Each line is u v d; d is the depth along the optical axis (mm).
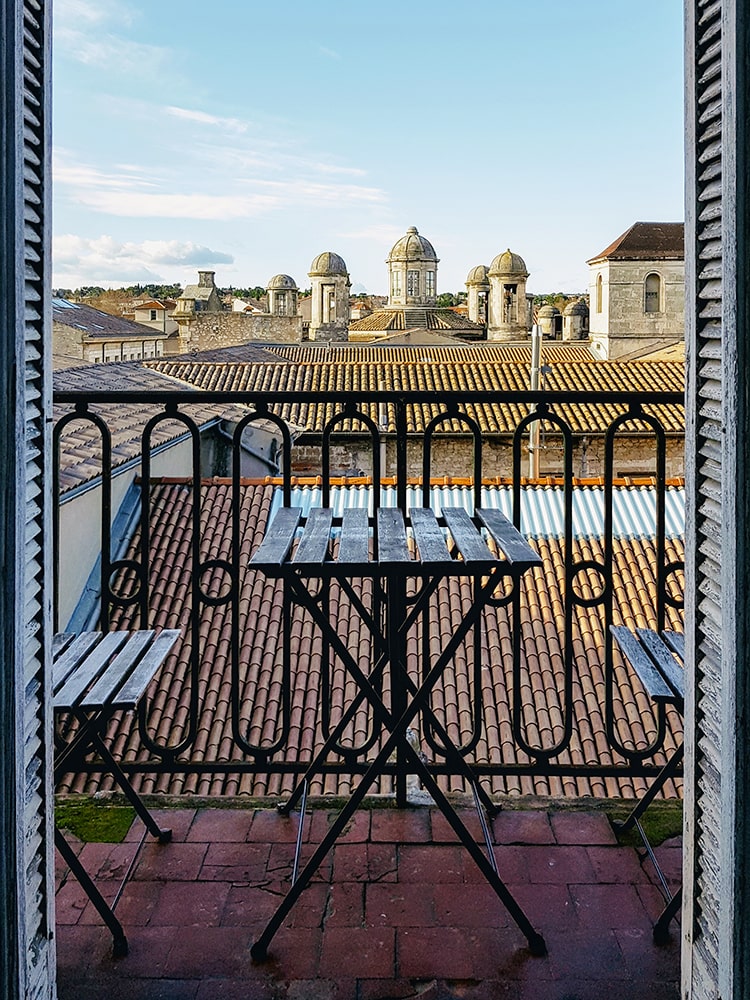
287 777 7016
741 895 1686
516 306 58219
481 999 2209
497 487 11523
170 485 10984
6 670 1663
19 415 1685
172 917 2514
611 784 7184
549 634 8648
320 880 2678
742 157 1653
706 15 1812
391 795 3170
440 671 2398
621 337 50719
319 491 11375
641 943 2402
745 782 1682
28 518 1803
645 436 18859
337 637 2393
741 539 1678
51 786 1941
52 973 1921
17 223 1670
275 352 34500
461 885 2652
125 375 18359
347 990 2244
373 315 58156
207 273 60031
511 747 7465
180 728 7398
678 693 2465
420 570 2316
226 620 8773
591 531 10203
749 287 1662
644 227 51281
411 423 19156
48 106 1899
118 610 8758
